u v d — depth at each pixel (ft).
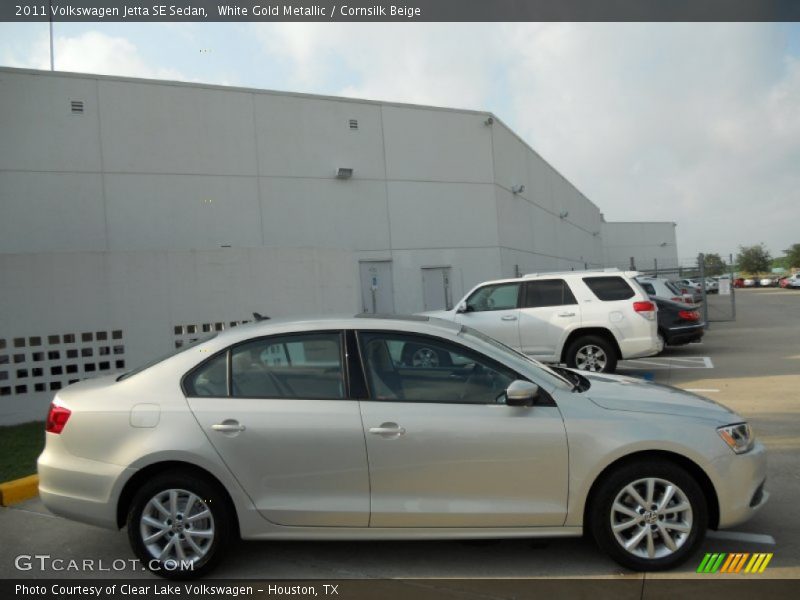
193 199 55.72
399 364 13.24
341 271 38.37
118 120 53.06
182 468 12.72
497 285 35.42
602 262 172.04
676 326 44.01
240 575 12.93
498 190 73.97
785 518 14.83
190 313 32.94
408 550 13.87
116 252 31.14
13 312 28.86
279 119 59.93
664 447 12.18
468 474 12.35
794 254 274.98
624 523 12.28
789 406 26.40
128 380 13.51
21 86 49.85
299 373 13.17
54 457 13.05
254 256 34.81
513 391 12.23
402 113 66.69
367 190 64.18
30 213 49.83
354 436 12.43
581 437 12.25
